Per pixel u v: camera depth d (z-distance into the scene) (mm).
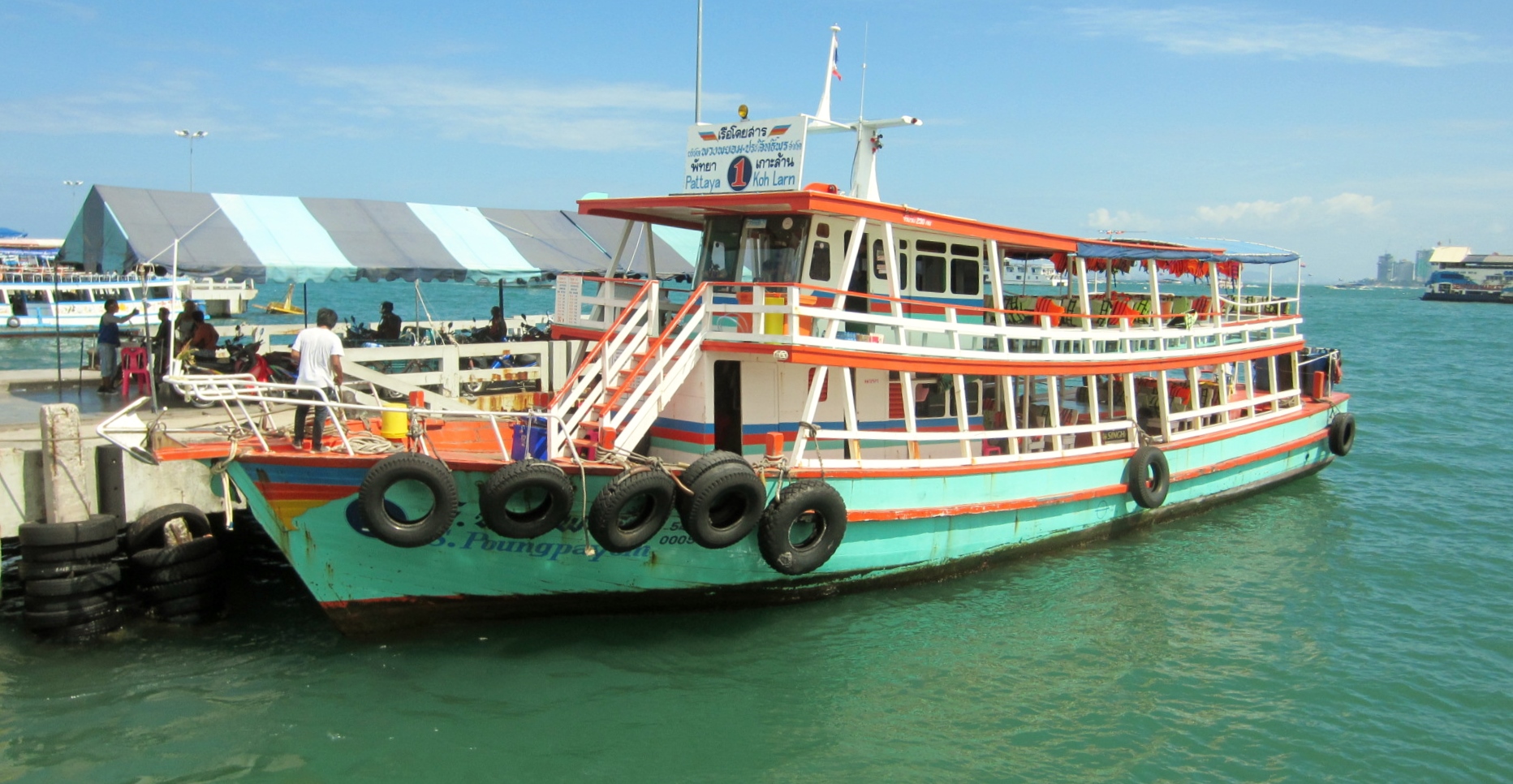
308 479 9820
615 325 11586
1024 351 14703
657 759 8898
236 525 13883
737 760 8938
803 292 11695
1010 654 11242
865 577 12320
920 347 11938
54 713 9414
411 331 23125
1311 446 19453
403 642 10891
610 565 10766
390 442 11031
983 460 12969
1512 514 17766
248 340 22203
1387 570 14531
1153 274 15406
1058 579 13570
